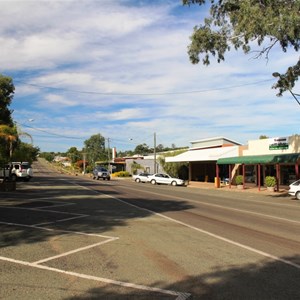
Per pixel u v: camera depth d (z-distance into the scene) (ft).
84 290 20.08
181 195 95.71
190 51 73.31
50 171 356.18
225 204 72.18
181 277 22.61
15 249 29.94
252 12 59.41
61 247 30.83
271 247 31.30
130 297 19.08
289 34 57.77
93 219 47.52
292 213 57.57
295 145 114.62
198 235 36.81
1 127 91.86
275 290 20.27
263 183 133.69
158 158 213.87
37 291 19.84
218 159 144.56
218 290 20.25
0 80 108.99
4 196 79.56
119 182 168.96
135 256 27.89
